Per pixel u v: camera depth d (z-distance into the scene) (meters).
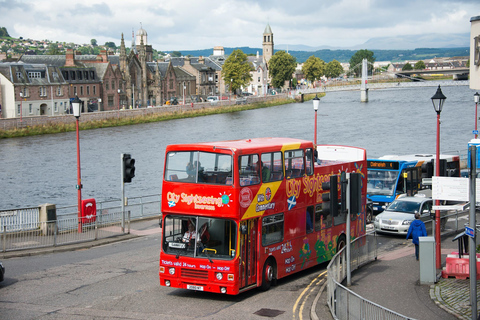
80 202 30.48
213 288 17.97
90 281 20.69
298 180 21.27
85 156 76.69
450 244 26.95
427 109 149.38
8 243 26.42
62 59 130.00
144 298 18.58
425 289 19.28
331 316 16.67
